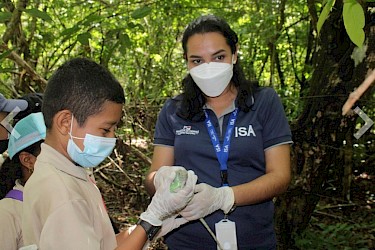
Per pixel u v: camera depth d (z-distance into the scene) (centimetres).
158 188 185
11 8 401
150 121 545
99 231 161
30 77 432
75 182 159
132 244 170
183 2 688
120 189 561
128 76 741
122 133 534
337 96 393
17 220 177
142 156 478
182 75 775
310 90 416
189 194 181
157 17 738
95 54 557
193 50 237
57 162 159
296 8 717
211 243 236
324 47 400
